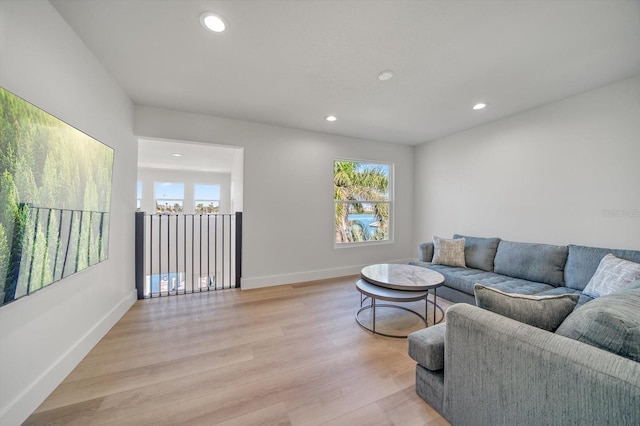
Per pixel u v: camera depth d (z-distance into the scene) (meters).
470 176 3.70
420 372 1.47
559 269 2.46
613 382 0.76
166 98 2.72
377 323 2.44
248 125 3.43
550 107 2.78
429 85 2.41
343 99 2.73
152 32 1.70
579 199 2.55
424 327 2.36
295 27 1.65
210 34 1.72
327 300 3.03
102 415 1.33
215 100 2.77
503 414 1.04
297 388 1.55
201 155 5.27
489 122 3.41
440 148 4.21
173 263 5.91
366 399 1.46
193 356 1.87
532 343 0.96
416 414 1.35
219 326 2.35
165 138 2.98
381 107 2.93
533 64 2.06
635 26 1.61
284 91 2.55
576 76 2.23
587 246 2.47
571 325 1.01
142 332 2.21
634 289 1.22
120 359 1.81
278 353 1.92
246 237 3.45
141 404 1.40
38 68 1.37
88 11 1.51
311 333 2.23
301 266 3.82
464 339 1.20
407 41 1.79
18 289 1.19
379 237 4.54
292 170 3.73
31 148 1.26
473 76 2.25
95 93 1.96
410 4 1.46
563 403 0.87
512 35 1.72
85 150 1.76
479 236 3.56
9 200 1.13
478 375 1.14
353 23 1.61
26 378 1.30
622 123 2.28
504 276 2.80
